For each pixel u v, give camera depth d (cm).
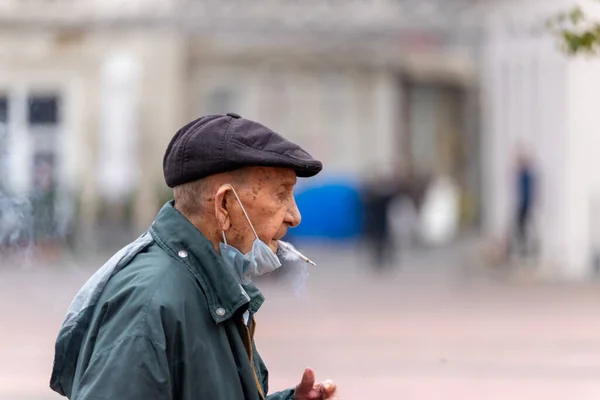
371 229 6109
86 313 792
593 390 2577
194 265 795
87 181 6750
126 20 6022
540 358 3027
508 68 5572
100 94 6900
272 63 7694
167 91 7019
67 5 6131
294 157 808
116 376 739
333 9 5438
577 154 5262
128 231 6575
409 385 2638
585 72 5238
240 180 812
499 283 5253
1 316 3934
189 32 6050
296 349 3161
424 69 8519
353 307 4241
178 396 766
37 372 2780
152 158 6944
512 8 5262
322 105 7988
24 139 6738
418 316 3981
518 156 5316
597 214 5288
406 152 8912
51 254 6028
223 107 7694
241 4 5594
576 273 5288
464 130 9512
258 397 809
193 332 772
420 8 5362
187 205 820
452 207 8356
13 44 6712
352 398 2450
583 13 1322
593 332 3522
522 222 5372
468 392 2550
